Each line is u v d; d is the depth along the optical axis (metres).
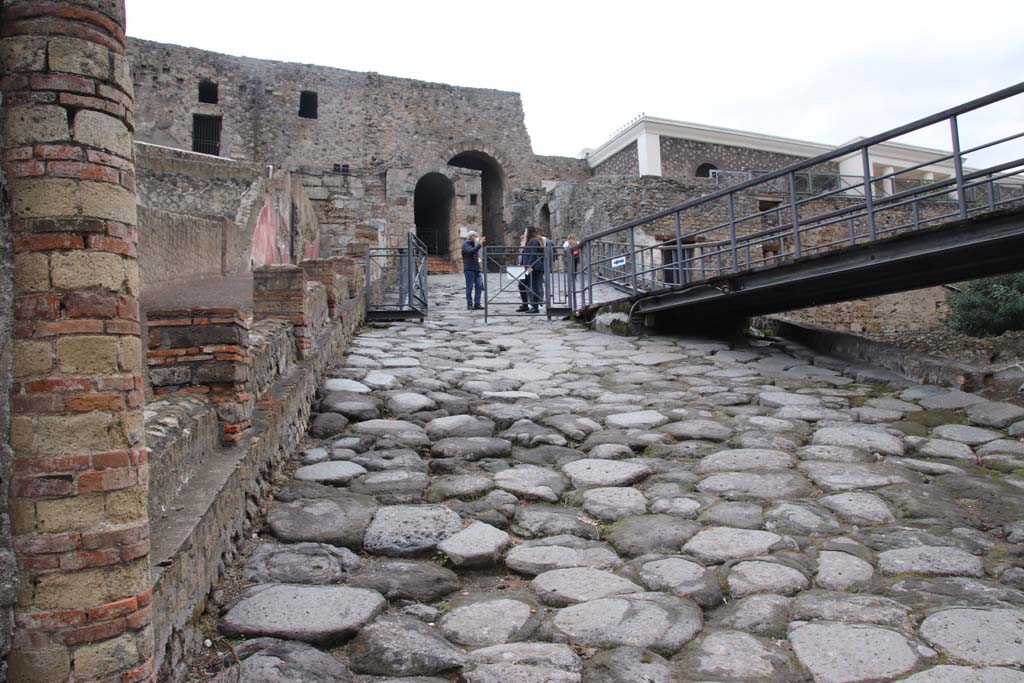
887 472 4.93
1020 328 13.89
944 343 12.78
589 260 11.96
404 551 3.73
